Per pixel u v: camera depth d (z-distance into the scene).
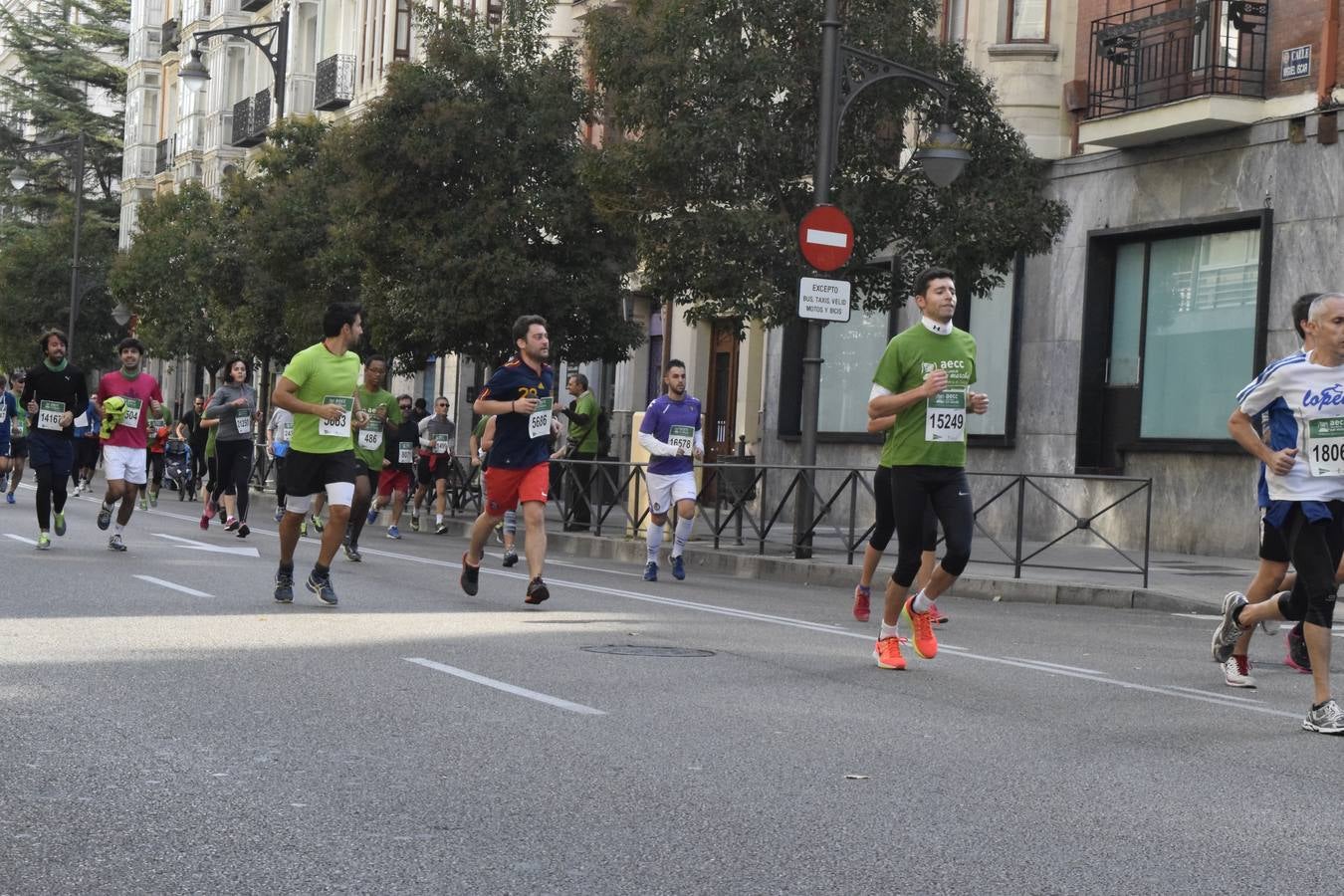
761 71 20.30
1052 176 24.88
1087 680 10.13
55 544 18.53
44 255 61.03
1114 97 23.28
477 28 27.75
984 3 25.20
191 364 64.19
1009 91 24.83
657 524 17.84
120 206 74.69
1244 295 22.14
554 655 10.31
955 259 20.70
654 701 8.66
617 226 21.77
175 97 68.25
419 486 26.92
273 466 36.06
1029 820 6.21
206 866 5.30
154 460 30.42
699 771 6.95
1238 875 5.49
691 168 20.73
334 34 50.50
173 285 44.84
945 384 9.80
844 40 20.89
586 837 5.77
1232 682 10.09
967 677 10.07
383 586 14.80
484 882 5.18
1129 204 23.62
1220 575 18.42
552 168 27.41
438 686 8.93
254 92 58.22
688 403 17.75
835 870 5.41
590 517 23.44
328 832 5.76
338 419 12.88
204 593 13.41
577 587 15.75
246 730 7.55
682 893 5.11
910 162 20.80
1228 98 21.48
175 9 69.00
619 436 35.53
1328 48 20.72
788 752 7.41
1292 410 8.55
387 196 27.23
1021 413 25.33
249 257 37.16
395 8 45.94
